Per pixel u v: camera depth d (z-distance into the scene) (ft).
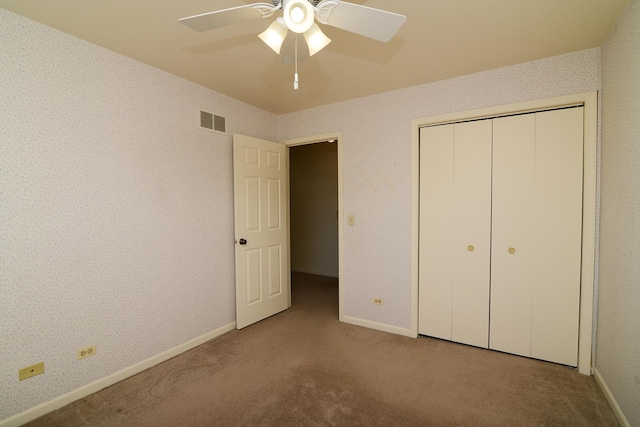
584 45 6.54
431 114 8.50
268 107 10.60
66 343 5.97
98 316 6.44
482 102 7.82
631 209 5.05
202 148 8.68
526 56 7.02
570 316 7.11
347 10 3.76
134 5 5.10
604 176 6.33
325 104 10.31
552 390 6.28
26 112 5.43
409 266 8.95
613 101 5.83
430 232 8.74
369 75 7.99
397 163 9.06
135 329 7.09
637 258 4.82
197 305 8.55
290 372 7.06
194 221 8.46
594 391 6.23
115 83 6.70
